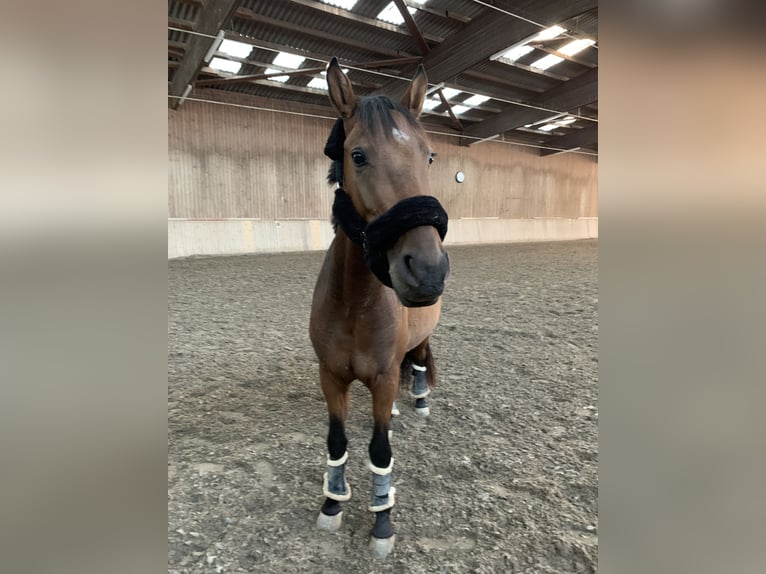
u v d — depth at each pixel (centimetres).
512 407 272
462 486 191
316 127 1265
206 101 1081
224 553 150
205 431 236
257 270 851
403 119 129
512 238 1809
